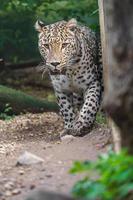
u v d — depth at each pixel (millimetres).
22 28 21609
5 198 9453
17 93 17078
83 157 11172
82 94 14656
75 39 13914
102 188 7883
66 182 9703
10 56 22312
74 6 19281
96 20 17719
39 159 11125
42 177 10203
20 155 11789
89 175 9289
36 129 14945
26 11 20516
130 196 8070
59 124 15375
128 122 8172
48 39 13867
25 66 22406
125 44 8023
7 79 21656
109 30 8242
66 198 7836
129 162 8055
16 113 17016
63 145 12523
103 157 8414
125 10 7996
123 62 8055
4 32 21047
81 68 14016
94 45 14672
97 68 14469
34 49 22250
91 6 18375
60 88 14234
